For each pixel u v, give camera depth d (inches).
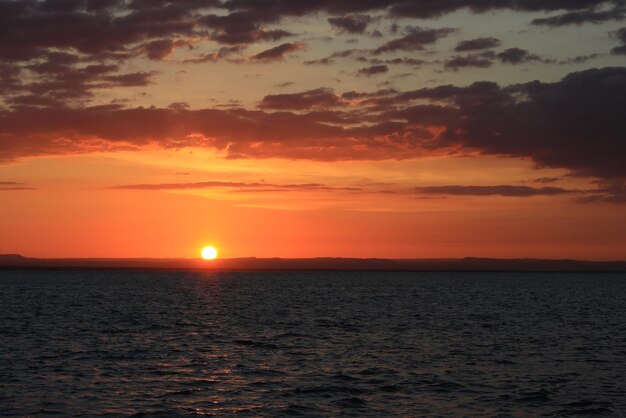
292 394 1496.1
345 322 3230.8
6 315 3540.8
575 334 2736.2
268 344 2332.7
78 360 1920.5
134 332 2701.8
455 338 2546.8
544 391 1546.5
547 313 3937.0
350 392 1520.7
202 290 7455.7
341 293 6850.4
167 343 2343.8
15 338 2448.3
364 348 2235.5
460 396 1492.4
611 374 1766.7
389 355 2074.3
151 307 4330.7
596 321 3388.3
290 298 5689.0
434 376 1716.3
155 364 1865.2
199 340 2440.9
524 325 3120.1
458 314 3809.1
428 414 1338.6
